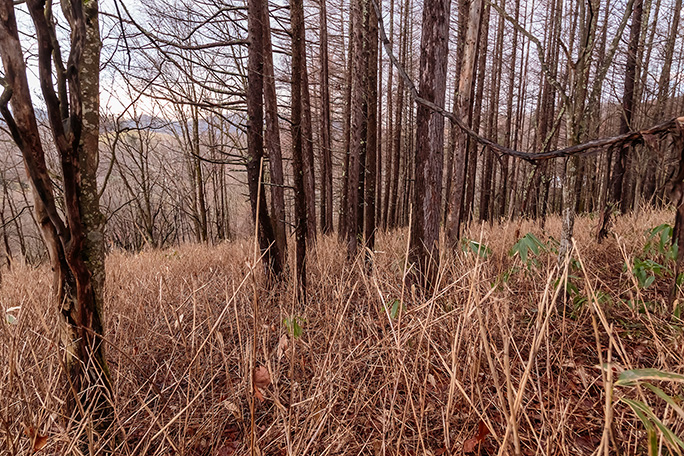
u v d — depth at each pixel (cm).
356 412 171
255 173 365
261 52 362
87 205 152
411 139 1116
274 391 182
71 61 137
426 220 287
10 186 1116
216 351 244
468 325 165
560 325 231
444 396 183
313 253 486
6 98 125
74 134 141
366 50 527
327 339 216
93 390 158
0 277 334
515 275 313
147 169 1108
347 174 645
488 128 1037
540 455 143
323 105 770
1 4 119
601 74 261
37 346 194
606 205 393
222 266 516
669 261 316
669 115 913
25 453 146
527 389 182
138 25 226
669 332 208
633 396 172
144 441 180
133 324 294
